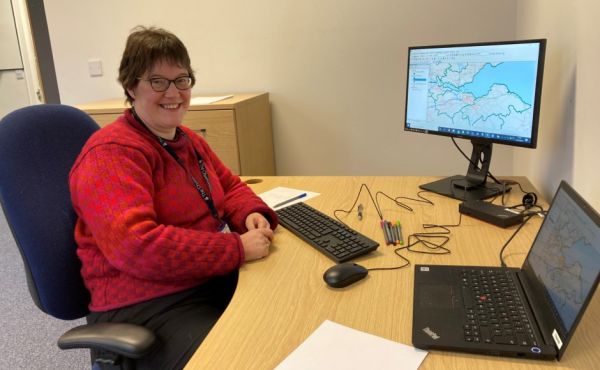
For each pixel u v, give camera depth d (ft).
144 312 4.00
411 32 8.73
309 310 3.25
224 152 8.14
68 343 3.37
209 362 2.77
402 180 6.09
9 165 3.90
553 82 5.41
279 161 10.04
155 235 3.81
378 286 3.51
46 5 10.02
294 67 9.43
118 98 10.31
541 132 5.91
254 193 5.38
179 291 4.15
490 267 3.60
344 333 2.97
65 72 10.34
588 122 4.17
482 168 5.56
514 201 5.15
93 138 4.18
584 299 2.45
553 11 5.49
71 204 4.19
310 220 4.69
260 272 3.82
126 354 3.26
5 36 13.67
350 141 9.57
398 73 8.98
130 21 9.84
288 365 2.72
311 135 9.73
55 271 4.01
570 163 4.70
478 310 3.05
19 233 3.89
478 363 2.65
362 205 5.23
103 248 3.85
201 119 8.04
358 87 9.24
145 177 4.10
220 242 3.98
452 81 5.38
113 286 4.05
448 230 4.44
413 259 3.91
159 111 4.45
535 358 2.64
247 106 8.47
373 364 2.68
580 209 2.91
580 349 2.70
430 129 5.77
